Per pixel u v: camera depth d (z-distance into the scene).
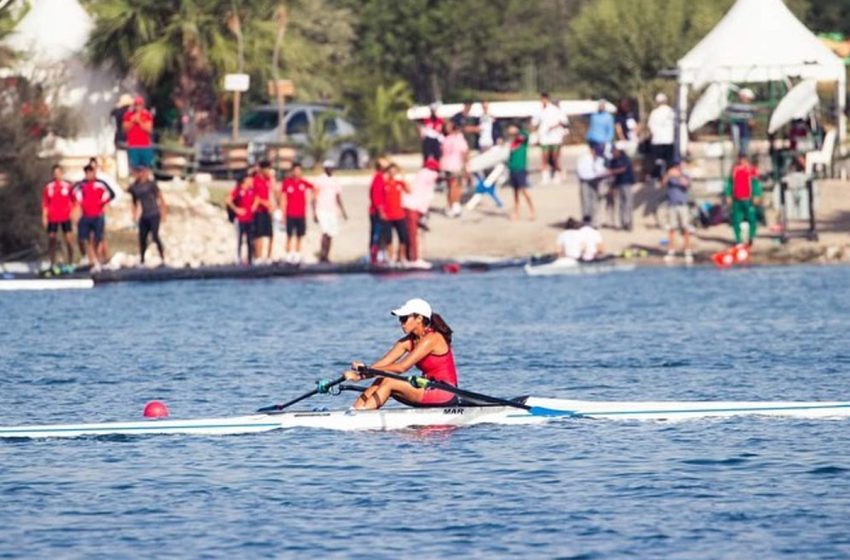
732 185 149.12
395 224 145.50
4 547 52.47
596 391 81.25
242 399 80.25
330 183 148.88
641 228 159.62
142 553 51.62
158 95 186.75
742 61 159.88
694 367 89.06
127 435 70.12
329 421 71.00
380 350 97.81
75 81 174.00
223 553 51.53
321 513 56.06
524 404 71.88
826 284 132.12
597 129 155.62
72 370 90.06
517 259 150.62
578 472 61.81
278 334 105.94
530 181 179.88
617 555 50.84
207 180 176.38
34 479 61.81
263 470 62.75
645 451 65.50
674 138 167.00
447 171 164.12
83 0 185.62
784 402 74.75
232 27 183.62
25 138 150.38
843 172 175.25
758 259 150.12
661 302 122.38
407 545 52.09
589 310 118.25
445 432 70.00
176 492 59.41
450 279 141.00
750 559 50.31
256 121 192.62
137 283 140.12
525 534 53.22
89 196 140.12
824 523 54.16
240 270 142.38
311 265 144.88
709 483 59.81
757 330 104.62
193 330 108.44
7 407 78.19
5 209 150.38
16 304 125.06
